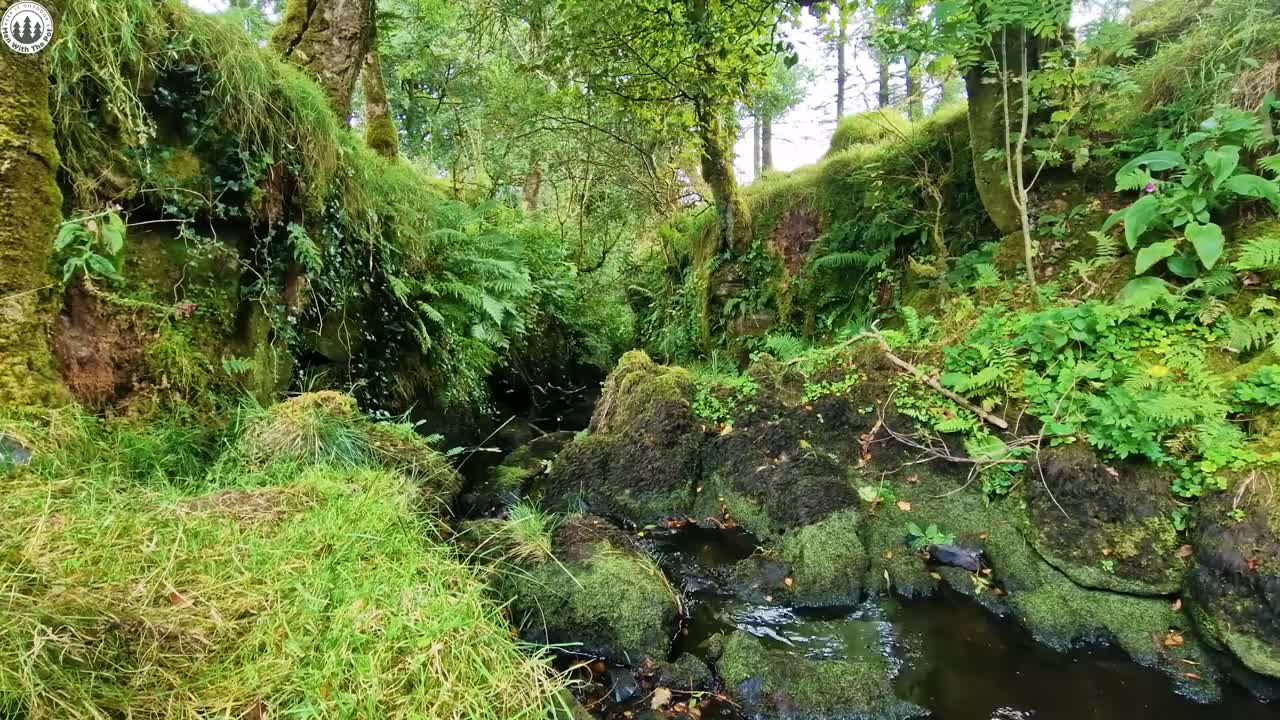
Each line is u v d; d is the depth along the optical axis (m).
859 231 6.39
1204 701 2.46
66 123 2.66
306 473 2.74
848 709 2.44
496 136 9.77
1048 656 2.76
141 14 2.97
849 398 4.26
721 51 5.95
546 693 1.72
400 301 5.18
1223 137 3.55
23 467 2.00
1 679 1.18
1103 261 3.85
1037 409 3.46
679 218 10.23
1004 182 4.50
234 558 1.85
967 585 3.23
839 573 3.27
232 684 1.41
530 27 7.32
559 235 10.61
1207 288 3.28
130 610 1.49
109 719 1.24
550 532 3.58
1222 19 4.06
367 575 1.95
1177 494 2.96
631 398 5.06
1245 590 2.53
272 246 3.80
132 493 2.12
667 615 2.97
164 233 3.15
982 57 4.36
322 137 4.18
